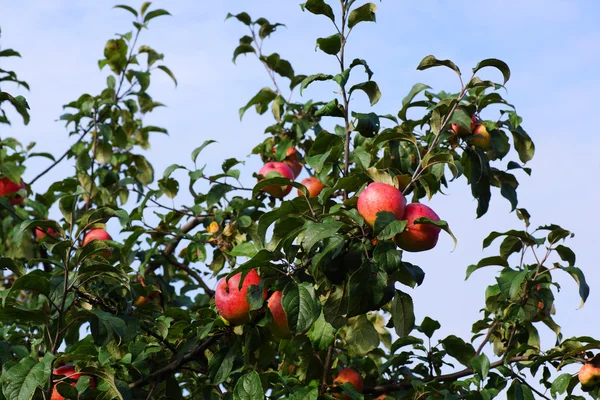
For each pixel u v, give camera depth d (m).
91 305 2.71
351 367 2.92
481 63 2.55
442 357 2.87
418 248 2.46
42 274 2.50
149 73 3.52
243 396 2.47
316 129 3.25
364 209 2.44
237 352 2.57
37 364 2.40
